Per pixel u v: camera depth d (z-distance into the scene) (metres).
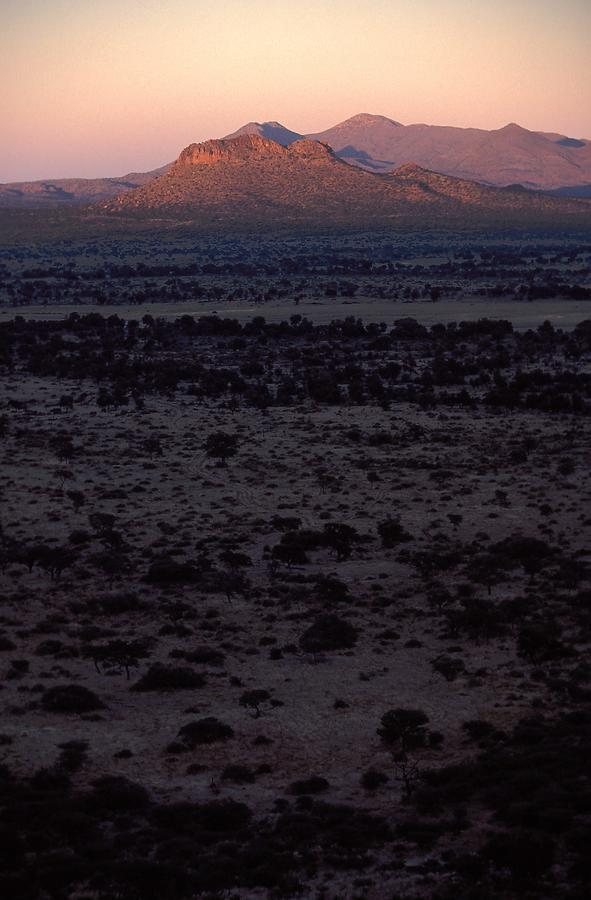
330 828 59.34
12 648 96.19
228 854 56.47
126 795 64.06
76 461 186.12
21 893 52.06
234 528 143.75
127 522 147.12
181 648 97.38
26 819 61.06
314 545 133.50
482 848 54.56
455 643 98.12
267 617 106.50
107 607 108.94
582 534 135.38
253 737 75.62
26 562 124.56
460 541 135.38
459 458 185.38
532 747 70.81
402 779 67.56
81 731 76.88
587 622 100.88
